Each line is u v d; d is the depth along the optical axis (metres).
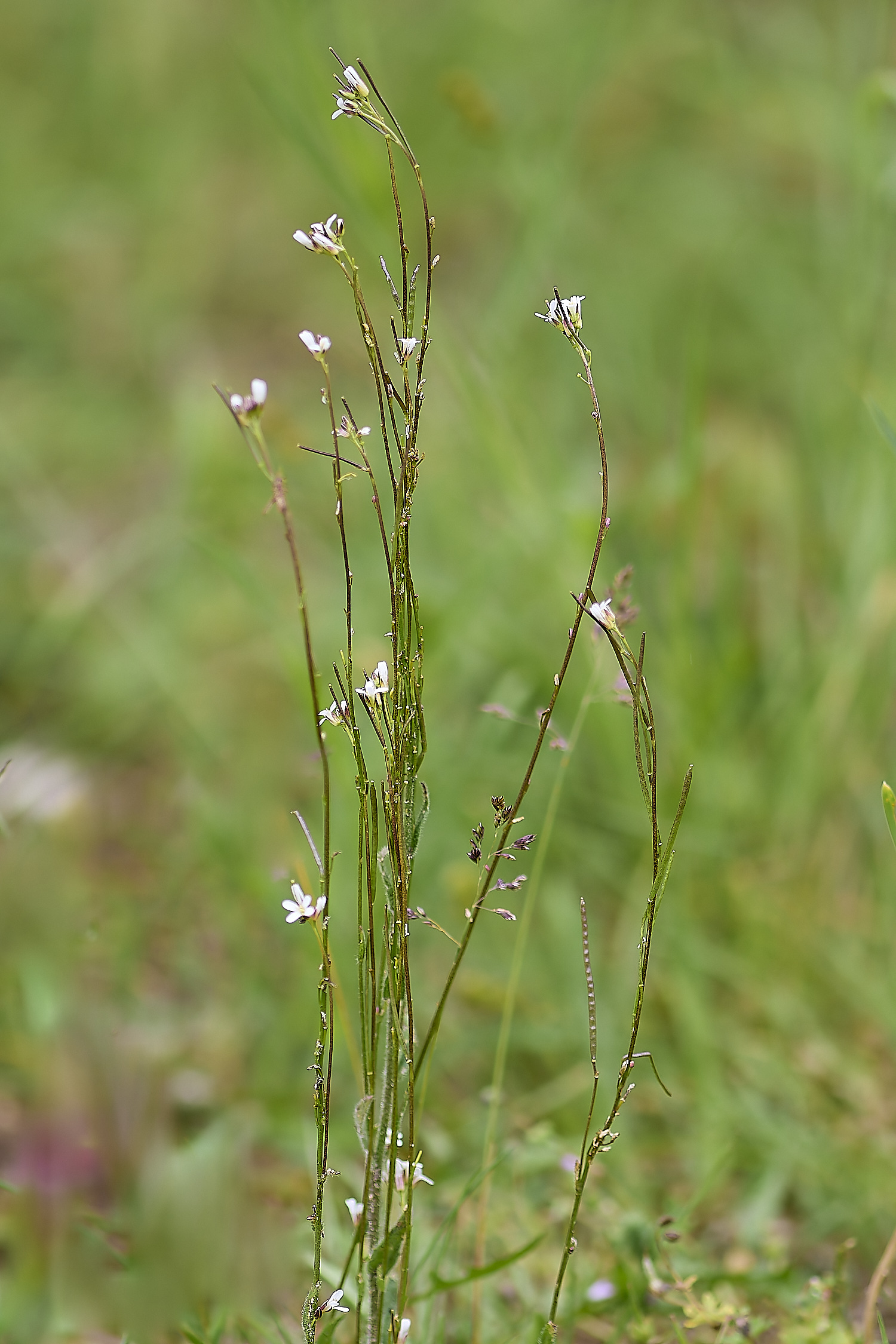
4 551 1.67
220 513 1.64
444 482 1.57
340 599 1.44
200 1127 1.06
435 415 1.72
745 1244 1.03
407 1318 0.98
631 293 1.98
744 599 1.46
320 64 1.35
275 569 1.62
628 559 1.40
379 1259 0.90
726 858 1.17
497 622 1.36
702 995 1.11
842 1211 1.04
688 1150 1.07
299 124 1.28
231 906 1.15
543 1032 1.10
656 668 1.31
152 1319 0.98
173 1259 0.99
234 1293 0.99
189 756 1.37
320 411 1.89
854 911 1.18
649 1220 1.01
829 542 1.43
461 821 1.17
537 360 1.81
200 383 2.03
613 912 1.21
